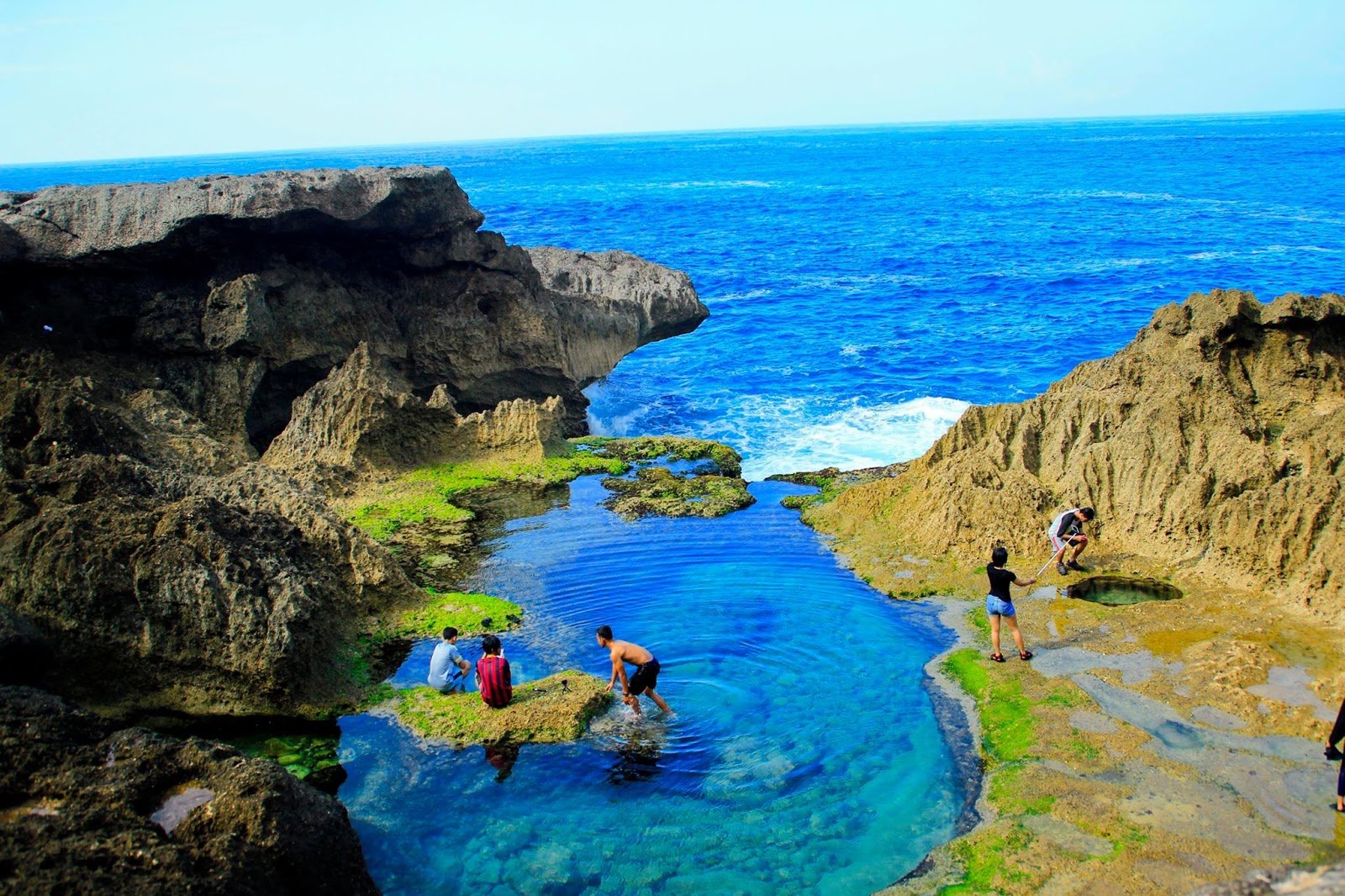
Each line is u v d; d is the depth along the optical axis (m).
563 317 34.62
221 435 24.39
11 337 23.75
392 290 30.02
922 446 28.70
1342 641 13.96
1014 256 69.00
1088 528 18.27
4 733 10.10
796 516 21.94
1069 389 20.95
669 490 23.64
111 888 8.33
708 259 72.31
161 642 13.97
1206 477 17.11
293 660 13.93
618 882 10.58
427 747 13.12
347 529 17.28
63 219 24.64
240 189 25.34
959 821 11.23
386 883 10.70
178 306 25.25
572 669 15.07
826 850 10.90
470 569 19.11
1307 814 10.52
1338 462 15.99
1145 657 14.06
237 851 9.09
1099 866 9.95
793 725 13.39
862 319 49.97
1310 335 20.05
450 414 25.80
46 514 14.62
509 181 175.12
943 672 14.59
